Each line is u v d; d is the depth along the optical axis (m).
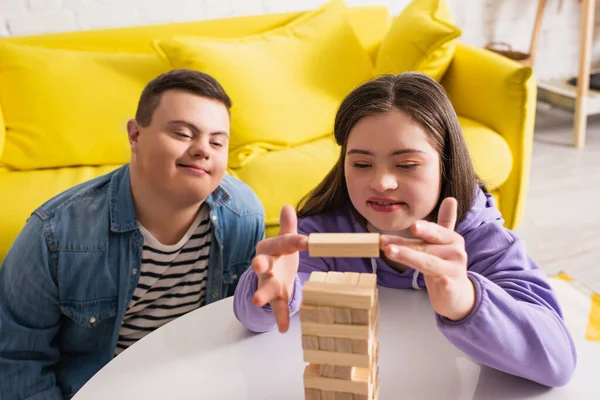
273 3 2.42
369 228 0.99
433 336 0.84
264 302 0.66
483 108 1.85
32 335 1.06
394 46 1.98
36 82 1.83
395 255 0.58
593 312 1.61
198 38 1.97
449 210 0.65
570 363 0.74
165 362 0.82
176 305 1.18
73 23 2.21
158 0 2.27
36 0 2.14
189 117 0.97
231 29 2.18
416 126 0.78
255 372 0.80
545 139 2.82
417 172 0.79
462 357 0.80
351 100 0.86
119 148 1.86
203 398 0.76
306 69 1.99
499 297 0.71
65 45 2.06
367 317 0.56
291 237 0.63
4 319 1.03
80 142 1.83
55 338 1.15
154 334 0.88
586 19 2.57
